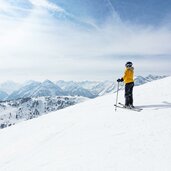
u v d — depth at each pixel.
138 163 7.45
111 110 15.22
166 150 7.98
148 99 16.56
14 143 14.75
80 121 14.48
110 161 7.96
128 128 11.03
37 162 9.70
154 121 11.25
